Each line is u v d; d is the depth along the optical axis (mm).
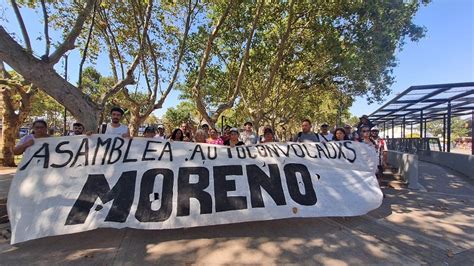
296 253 4547
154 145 5836
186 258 4309
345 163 6453
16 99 16203
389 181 10250
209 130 10453
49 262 4129
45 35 6363
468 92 12445
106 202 5062
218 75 18703
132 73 9609
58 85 6215
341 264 4238
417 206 7398
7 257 4281
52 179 5133
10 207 4820
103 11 11562
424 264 4320
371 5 12750
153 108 12625
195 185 5512
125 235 5090
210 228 5445
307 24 13977
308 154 6402
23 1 9805
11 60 5750
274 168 6020
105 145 5641
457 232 5590
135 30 13070
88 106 6633
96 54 13055
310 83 19594
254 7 13594
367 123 9719
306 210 5664
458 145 50219
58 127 43844
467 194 9023
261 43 15766
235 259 4312
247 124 9078
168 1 12391
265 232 5344
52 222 4734
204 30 14953
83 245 4695
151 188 5344
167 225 5039
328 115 40312
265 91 16188
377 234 5406
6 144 16500
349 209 5895
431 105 17516
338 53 13445
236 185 5660
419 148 21094
